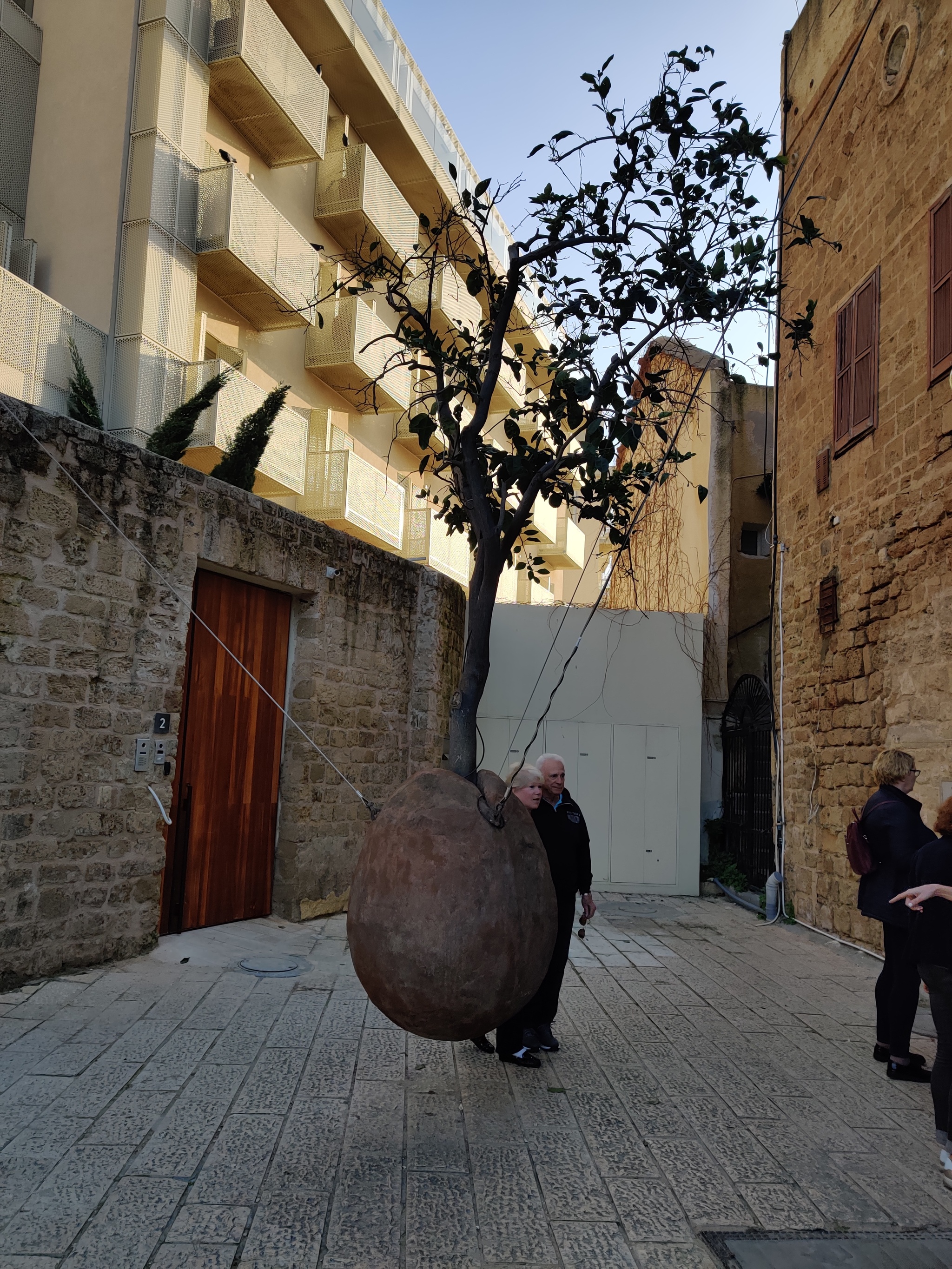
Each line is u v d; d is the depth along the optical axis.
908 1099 4.14
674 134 3.98
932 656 6.86
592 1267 2.59
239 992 5.29
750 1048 4.83
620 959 7.11
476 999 3.07
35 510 5.12
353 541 8.39
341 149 14.70
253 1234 2.65
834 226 9.01
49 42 11.52
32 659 5.09
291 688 7.80
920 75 7.28
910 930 3.71
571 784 11.73
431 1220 2.79
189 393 11.19
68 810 5.29
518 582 23.36
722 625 12.66
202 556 6.36
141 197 10.75
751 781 11.16
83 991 5.00
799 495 9.75
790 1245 2.74
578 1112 3.78
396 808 3.35
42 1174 2.94
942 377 6.79
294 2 13.13
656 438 14.90
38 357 9.55
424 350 4.36
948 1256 2.72
